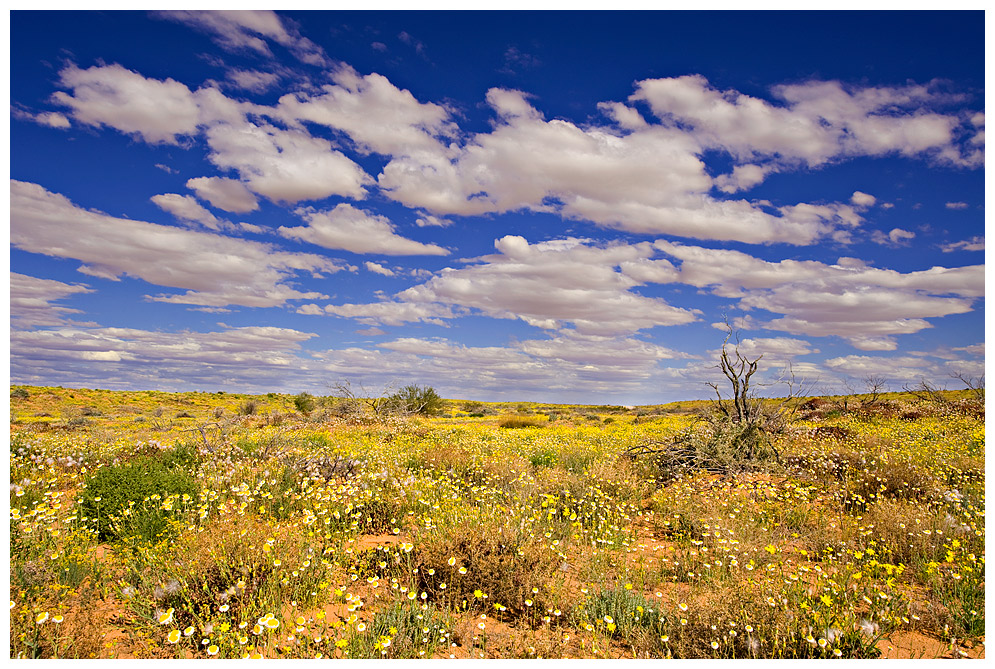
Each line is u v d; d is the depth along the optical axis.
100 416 33.88
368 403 24.72
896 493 8.05
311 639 3.66
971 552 5.26
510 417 32.47
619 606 4.21
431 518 6.15
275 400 55.03
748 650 3.67
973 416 17.67
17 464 9.25
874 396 23.77
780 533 6.45
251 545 4.71
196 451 11.02
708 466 10.21
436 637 3.77
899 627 4.14
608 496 7.71
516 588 4.43
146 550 4.94
